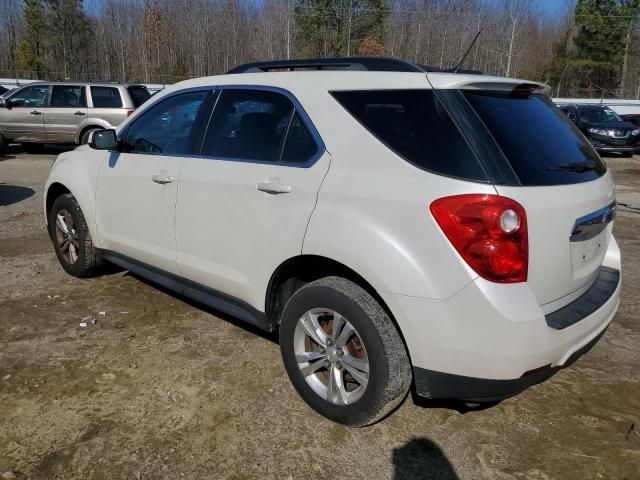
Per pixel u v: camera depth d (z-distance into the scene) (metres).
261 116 3.10
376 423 2.84
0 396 2.98
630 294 4.73
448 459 2.60
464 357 2.31
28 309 4.14
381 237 2.43
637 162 16.30
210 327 3.89
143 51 54.81
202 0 54.38
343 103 2.75
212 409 2.92
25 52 51.69
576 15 50.41
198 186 3.32
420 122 2.50
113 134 4.02
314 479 2.45
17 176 10.57
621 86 49.66
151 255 3.78
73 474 2.44
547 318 2.45
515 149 2.42
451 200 2.28
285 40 50.25
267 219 2.91
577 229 2.52
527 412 2.97
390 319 2.54
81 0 56.78
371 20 49.72
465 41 50.34
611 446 2.70
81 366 3.32
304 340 2.88
